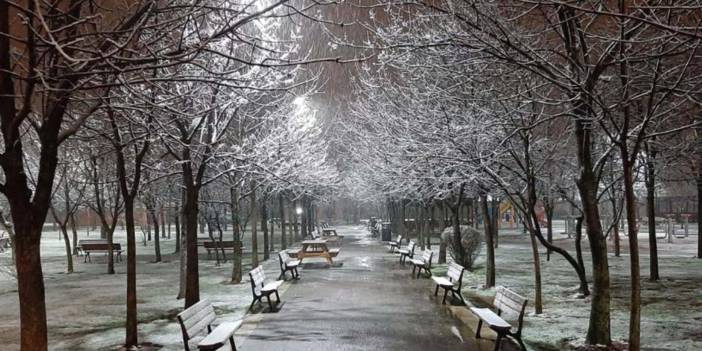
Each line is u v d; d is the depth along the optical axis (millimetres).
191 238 12195
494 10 9094
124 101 8539
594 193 9203
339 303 13367
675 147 16156
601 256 9023
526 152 11711
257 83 11406
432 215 43844
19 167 6086
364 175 30500
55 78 5180
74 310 13414
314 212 60406
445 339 9516
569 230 40250
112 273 22359
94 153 18688
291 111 18188
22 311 6109
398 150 17875
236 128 16828
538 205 52375
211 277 19656
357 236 48438
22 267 6105
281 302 13633
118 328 11102
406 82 17625
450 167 12992
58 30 4676
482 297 14141
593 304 9070
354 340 9469
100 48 5645
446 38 9266
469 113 12195
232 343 8555
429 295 14547
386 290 15531
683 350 8750
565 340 9422
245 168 13898
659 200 62344
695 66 9109
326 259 24266
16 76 5082
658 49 8289
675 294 14562
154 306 13750
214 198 28500
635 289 7211
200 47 5320
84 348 9383
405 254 22797
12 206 6117
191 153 12688
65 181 25234
